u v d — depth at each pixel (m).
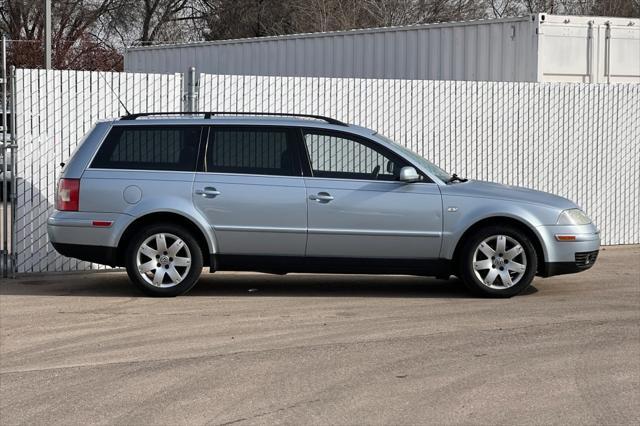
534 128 15.32
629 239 16.00
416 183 10.66
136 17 40.97
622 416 6.48
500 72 16.52
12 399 6.89
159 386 7.19
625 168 15.93
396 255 10.70
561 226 10.68
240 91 13.38
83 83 12.45
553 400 6.84
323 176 10.66
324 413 6.52
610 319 9.64
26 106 12.16
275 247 10.63
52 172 12.33
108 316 9.74
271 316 9.76
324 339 8.70
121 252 10.75
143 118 10.88
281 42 20.48
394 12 34.47
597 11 36.88
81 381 7.33
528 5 37.19
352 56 19.02
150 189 10.55
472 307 10.28
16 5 37.34
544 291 11.31
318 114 13.91
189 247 10.63
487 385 7.21
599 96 15.71
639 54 16.75
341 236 10.60
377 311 10.05
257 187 10.58
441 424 6.30
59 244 10.64
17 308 10.16
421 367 7.72
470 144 14.91
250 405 6.71
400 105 14.39
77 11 39.25
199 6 42.06
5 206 12.16
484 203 10.63
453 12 35.03
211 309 10.12
